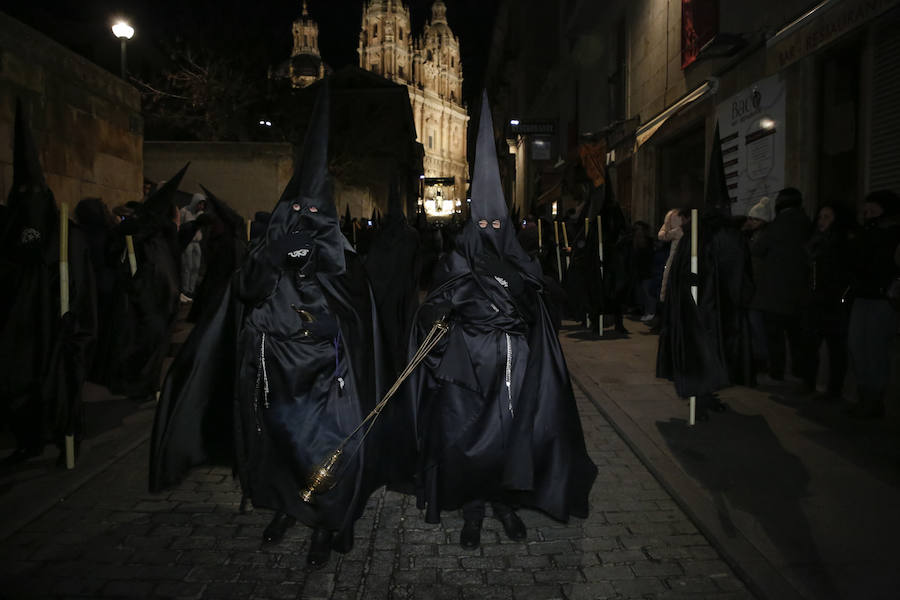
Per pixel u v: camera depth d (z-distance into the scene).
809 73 7.82
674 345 5.18
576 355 8.22
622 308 10.14
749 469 4.13
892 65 6.45
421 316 3.40
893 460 4.25
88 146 10.40
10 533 3.38
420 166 60.69
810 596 2.70
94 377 5.87
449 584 2.97
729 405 5.68
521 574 3.05
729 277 5.67
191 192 19.34
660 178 14.46
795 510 3.52
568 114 24.34
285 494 3.22
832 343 5.72
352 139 38.59
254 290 3.23
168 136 26.73
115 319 5.73
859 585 2.77
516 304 3.37
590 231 10.06
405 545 3.36
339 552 3.20
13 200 4.37
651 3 14.32
